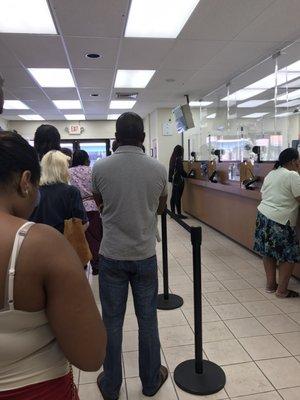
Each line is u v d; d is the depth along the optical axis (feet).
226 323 8.36
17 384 2.21
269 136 22.61
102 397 5.97
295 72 17.52
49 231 2.24
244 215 14.78
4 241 2.08
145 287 5.54
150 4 9.89
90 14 10.27
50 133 7.17
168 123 27.53
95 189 5.52
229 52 14.10
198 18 10.82
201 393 5.91
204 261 13.34
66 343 2.20
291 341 7.50
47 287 2.14
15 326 2.11
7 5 9.73
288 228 9.43
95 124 34.19
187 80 18.72
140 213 5.29
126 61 14.89
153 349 5.76
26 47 12.87
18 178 2.31
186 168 24.48
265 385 6.11
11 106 24.99
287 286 10.27
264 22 11.25
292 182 9.27
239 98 24.29
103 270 5.52
